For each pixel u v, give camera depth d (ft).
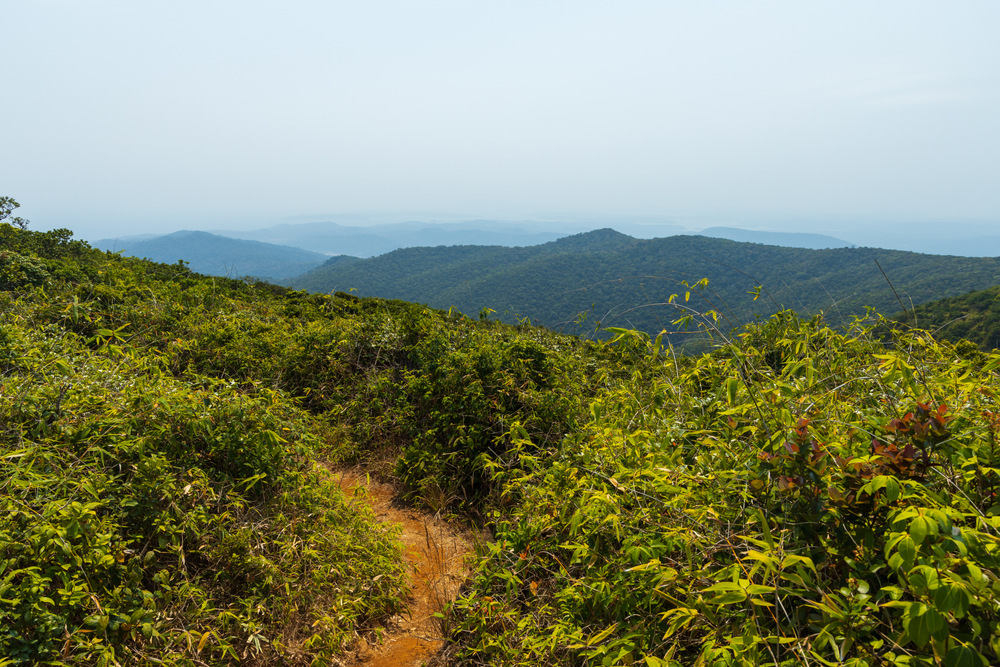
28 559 7.10
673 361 11.13
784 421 7.25
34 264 27.04
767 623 6.00
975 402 7.30
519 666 7.89
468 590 10.59
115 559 7.87
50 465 8.96
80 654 6.54
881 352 10.26
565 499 9.95
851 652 5.30
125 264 42.06
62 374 12.14
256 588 8.95
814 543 6.28
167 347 20.62
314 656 8.53
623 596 7.50
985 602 4.67
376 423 17.71
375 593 10.13
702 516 7.18
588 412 14.46
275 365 21.06
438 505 13.89
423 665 8.82
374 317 24.59
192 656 7.50
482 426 14.98
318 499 11.87
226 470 11.09
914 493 5.73
